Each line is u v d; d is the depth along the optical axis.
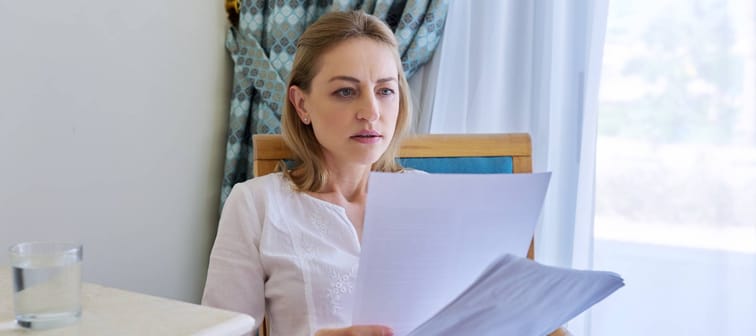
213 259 1.00
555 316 0.70
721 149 1.33
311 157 1.07
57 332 0.52
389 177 0.65
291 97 1.06
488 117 1.49
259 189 1.04
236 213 1.01
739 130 1.31
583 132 1.36
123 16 1.35
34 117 1.19
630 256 1.41
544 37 1.42
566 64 1.42
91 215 1.31
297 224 1.02
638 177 1.40
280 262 0.98
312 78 1.01
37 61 1.18
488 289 0.67
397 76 1.04
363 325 0.73
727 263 1.34
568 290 0.69
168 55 1.47
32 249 0.58
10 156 1.15
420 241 0.69
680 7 1.34
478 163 1.19
